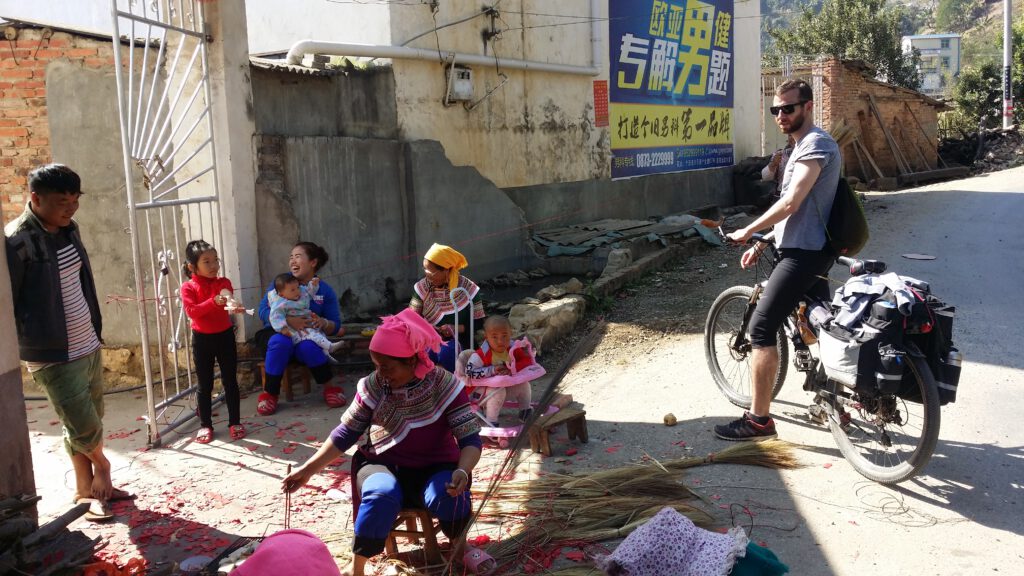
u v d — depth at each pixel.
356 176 8.55
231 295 5.64
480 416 5.45
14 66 7.20
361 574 3.42
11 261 4.05
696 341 7.39
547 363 7.12
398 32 9.20
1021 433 4.93
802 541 3.86
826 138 4.65
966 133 29.95
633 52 13.70
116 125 7.10
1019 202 15.12
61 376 4.30
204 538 4.22
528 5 11.28
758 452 4.74
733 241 4.94
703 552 3.24
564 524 4.06
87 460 4.65
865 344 4.25
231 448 5.56
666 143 14.97
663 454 5.00
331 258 8.23
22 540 3.56
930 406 4.09
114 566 3.86
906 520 4.00
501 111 10.95
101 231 7.20
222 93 6.82
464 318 5.81
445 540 3.99
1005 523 3.93
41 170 4.09
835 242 4.69
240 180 7.02
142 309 5.56
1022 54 35.41
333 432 3.58
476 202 10.36
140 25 8.05
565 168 12.34
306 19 9.55
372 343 3.48
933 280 9.07
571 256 10.80
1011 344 6.61
